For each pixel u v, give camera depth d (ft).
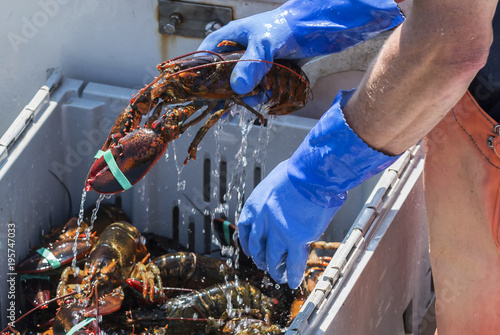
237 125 8.05
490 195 5.23
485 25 3.92
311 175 5.16
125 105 8.27
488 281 5.69
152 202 8.81
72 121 8.35
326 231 8.43
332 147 4.86
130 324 7.77
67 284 8.14
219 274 8.35
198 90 5.47
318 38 5.69
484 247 5.56
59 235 8.41
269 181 5.55
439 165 5.51
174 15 7.82
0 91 8.77
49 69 8.54
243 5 7.58
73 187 8.75
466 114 5.08
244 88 5.33
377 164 4.84
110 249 8.13
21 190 7.77
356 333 6.48
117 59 8.38
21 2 8.15
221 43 5.84
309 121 8.00
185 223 8.81
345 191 5.40
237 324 7.76
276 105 5.94
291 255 5.56
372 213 6.62
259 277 8.31
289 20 5.63
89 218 8.69
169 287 8.39
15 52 8.47
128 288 8.12
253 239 5.64
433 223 5.85
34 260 7.93
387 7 5.40
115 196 8.89
